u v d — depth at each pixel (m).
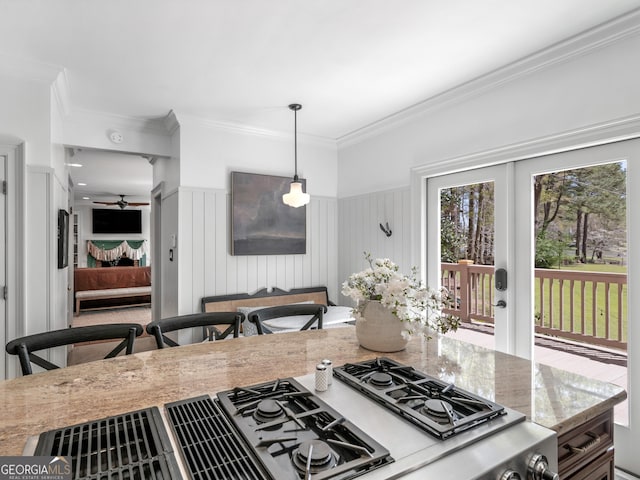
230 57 2.37
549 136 2.31
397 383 1.23
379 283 1.58
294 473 0.75
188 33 2.10
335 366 1.42
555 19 1.95
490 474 0.79
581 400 1.12
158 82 2.74
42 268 2.60
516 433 0.93
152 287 4.93
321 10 1.89
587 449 1.08
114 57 2.37
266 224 3.89
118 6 1.85
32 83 2.53
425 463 0.80
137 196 9.65
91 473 0.75
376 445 0.84
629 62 1.96
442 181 3.12
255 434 0.89
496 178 2.71
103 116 3.41
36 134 2.55
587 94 2.13
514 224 2.60
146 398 1.13
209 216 3.62
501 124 2.59
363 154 3.96
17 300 2.48
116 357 1.66
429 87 2.82
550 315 2.41
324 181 4.31
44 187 2.59
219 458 0.80
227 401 1.07
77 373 1.35
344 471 0.75
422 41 2.17
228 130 3.71
